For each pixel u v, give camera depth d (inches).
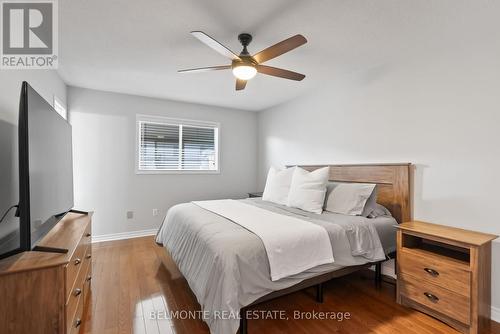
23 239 49.7
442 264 71.0
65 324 49.5
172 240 96.5
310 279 73.2
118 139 146.3
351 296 87.0
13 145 66.7
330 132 130.6
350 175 116.7
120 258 117.6
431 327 69.9
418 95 93.7
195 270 69.4
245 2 63.6
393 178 99.4
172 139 165.0
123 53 93.7
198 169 173.8
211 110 175.5
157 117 157.0
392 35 80.4
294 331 68.1
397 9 66.5
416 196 94.4
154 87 135.2
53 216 68.6
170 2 63.7
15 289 46.3
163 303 80.6
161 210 159.8
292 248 68.3
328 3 63.9
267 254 64.5
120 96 146.4
